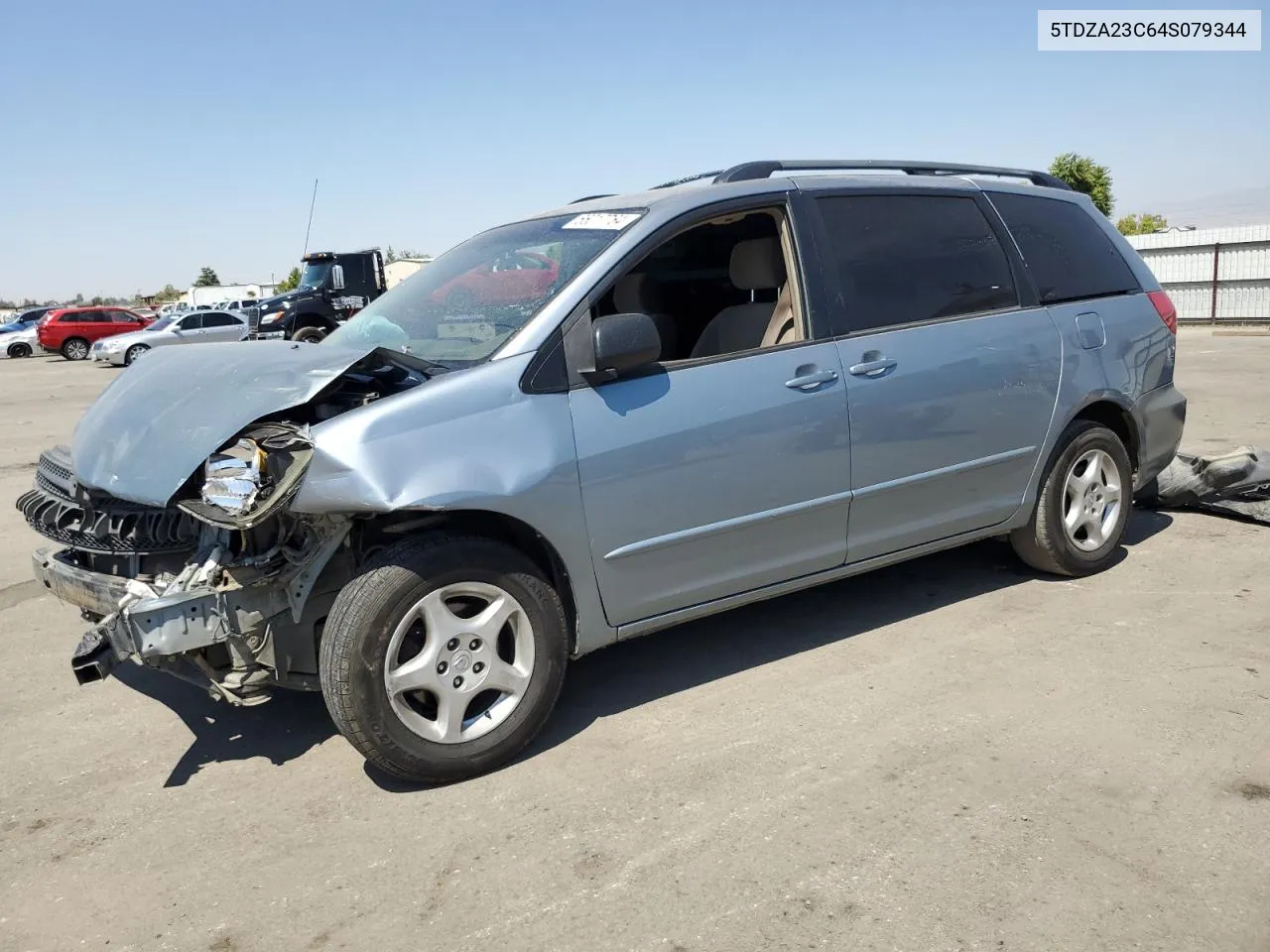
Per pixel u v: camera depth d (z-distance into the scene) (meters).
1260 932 2.36
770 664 4.06
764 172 4.04
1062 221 4.86
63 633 4.88
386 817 3.07
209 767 3.47
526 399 3.25
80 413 14.83
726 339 4.15
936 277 4.25
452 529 3.24
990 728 3.42
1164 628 4.24
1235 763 3.12
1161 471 5.56
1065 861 2.66
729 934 2.45
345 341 4.00
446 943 2.47
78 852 2.97
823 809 2.97
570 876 2.72
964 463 4.26
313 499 2.94
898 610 4.60
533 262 3.75
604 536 3.39
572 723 3.64
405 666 3.11
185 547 3.13
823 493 3.85
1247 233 23.05
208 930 2.58
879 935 2.41
